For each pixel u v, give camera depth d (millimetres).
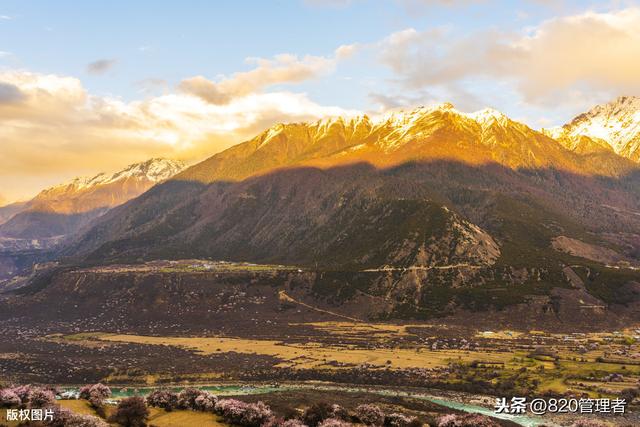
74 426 145500
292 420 165000
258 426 166625
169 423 166250
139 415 165000
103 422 149750
